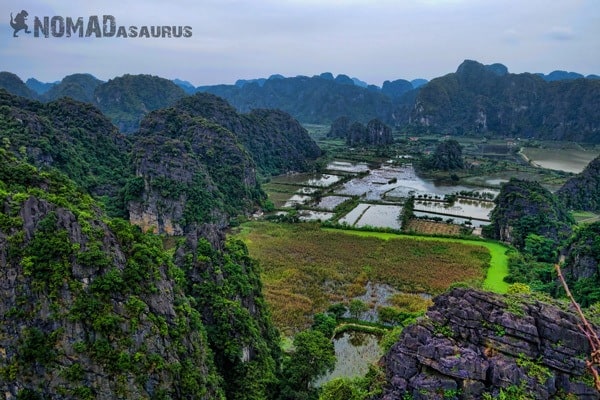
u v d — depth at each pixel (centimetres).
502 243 10356
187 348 3547
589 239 7312
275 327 5900
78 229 3322
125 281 3309
